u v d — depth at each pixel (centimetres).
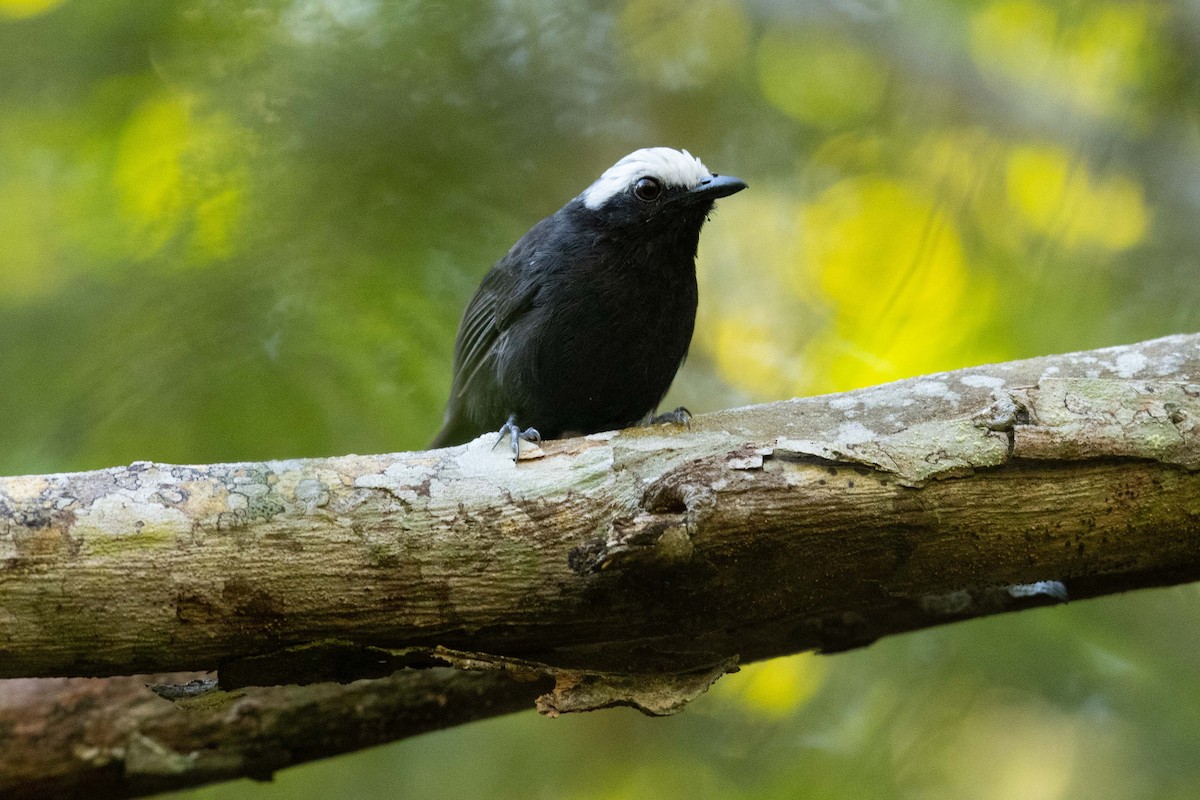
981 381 832
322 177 1145
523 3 1365
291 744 1045
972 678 1255
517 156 1302
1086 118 1512
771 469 745
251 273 1088
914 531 758
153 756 1035
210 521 721
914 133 1653
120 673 741
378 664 768
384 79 1191
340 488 743
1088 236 1482
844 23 1675
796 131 1741
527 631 761
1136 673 1229
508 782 1378
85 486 725
